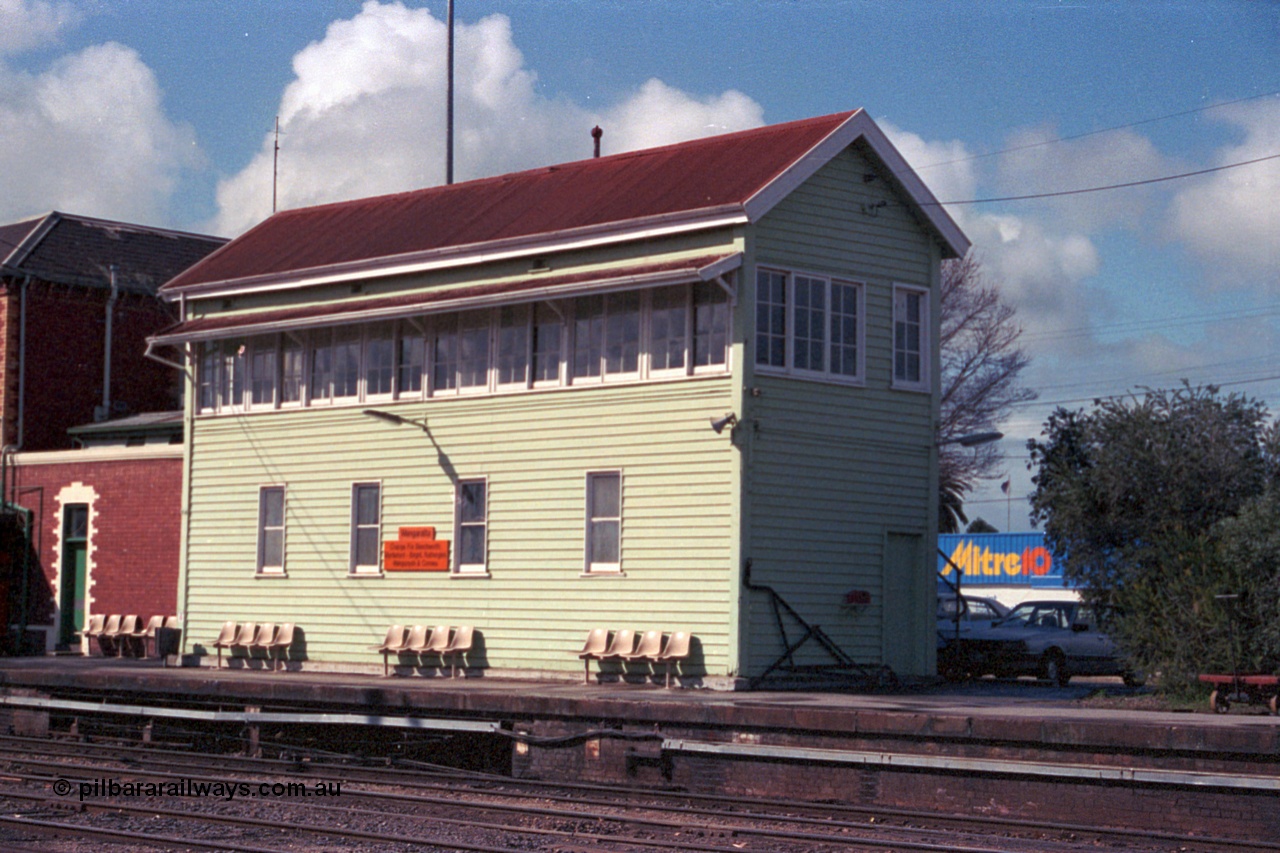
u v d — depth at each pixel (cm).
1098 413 2492
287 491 2638
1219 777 1304
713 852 1202
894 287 2297
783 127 2327
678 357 2159
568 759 1759
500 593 2331
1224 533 1972
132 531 3056
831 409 2189
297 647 2586
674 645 2102
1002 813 1435
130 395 3675
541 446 2306
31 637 3234
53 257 3606
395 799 1562
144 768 1853
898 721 1505
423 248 2452
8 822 1376
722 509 2081
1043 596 4259
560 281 2253
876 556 2233
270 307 2695
